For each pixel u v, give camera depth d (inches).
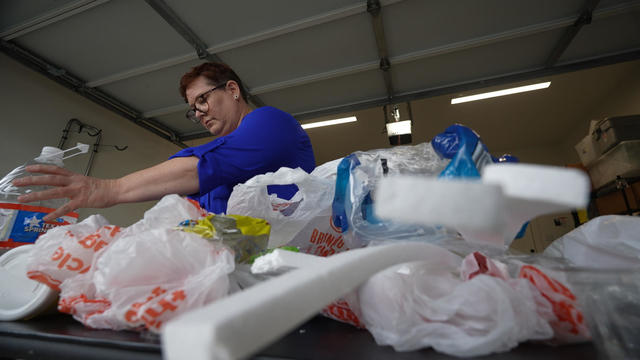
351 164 21.1
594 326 11.3
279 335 6.9
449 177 14.7
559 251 20.2
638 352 10.6
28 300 17.9
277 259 12.5
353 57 113.3
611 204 110.8
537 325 11.3
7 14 86.9
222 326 5.7
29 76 107.2
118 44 101.4
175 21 90.8
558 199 6.1
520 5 94.0
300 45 107.0
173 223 16.5
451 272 14.5
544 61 119.6
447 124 189.6
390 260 12.0
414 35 103.9
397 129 138.4
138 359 11.8
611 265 17.2
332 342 12.7
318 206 21.9
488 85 129.0
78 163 119.3
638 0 92.0
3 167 95.9
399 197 6.2
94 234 16.4
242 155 27.4
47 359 13.4
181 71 115.6
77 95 123.1
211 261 13.8
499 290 11.1
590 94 162.2
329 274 9.2
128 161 141.3
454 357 10.7
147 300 12.3
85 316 14.3
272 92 133.6
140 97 130.2
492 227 5.7
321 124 182.1
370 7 89.2
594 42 110.9
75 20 91.4
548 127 200.1
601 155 109.4
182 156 26.4
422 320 11.9
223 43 102.4
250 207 20.3
